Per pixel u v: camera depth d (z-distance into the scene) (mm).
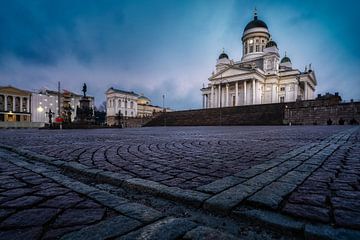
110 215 1757
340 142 7070
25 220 1686
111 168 3375
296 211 1764
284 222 1582
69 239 1412
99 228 1542
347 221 1591
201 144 6910
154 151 5320
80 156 4543
